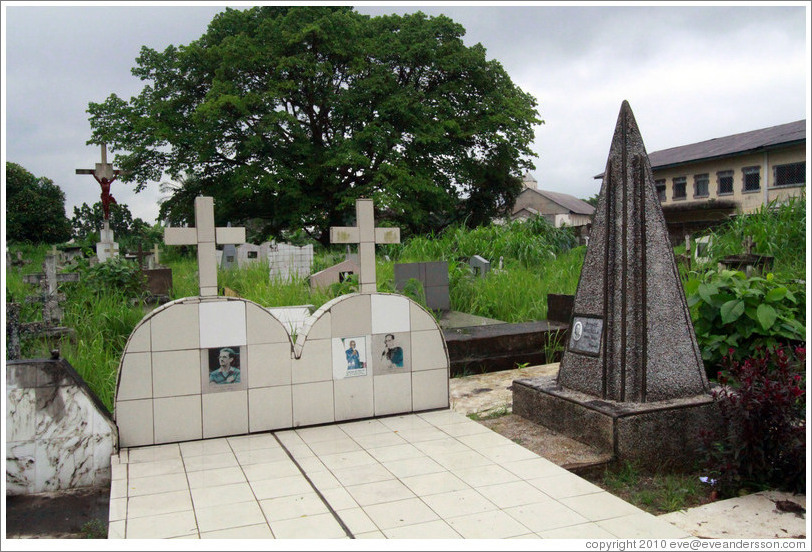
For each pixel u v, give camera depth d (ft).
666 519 11.42
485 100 104.63
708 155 87.45
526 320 31.48
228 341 15.66
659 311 15.16
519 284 37.19
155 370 15.03
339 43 93.76
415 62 99.50
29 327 22.18
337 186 103.04
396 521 10.82
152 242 118.73
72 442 13.61
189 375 15.34
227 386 15.69
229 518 11.00
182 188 107.24
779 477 12.90
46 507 12.53
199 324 15.40
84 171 57.93
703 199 91.30
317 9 93.91
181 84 99.09
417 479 12.77
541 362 25.12
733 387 14.96
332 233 16.81
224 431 15.70
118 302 29.27
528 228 68.59
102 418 13.92
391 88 96.94
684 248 52.01
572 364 16.42
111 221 147.95
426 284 34.71
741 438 12.82
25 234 123.65
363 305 17.06
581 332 16.24
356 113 95.50
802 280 25.25
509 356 24.43
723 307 17.92
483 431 15.97
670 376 15.08
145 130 93.30
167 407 15.17
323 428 16.42
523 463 13.64
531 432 15.85
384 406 17.40
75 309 26.40
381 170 91.86
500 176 113.29
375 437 15.58
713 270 34.45
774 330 17.63
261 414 16.03
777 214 44.27
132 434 14.89
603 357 15.34
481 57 102.47
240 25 98.43
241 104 87.20
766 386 12.74
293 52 94.07
